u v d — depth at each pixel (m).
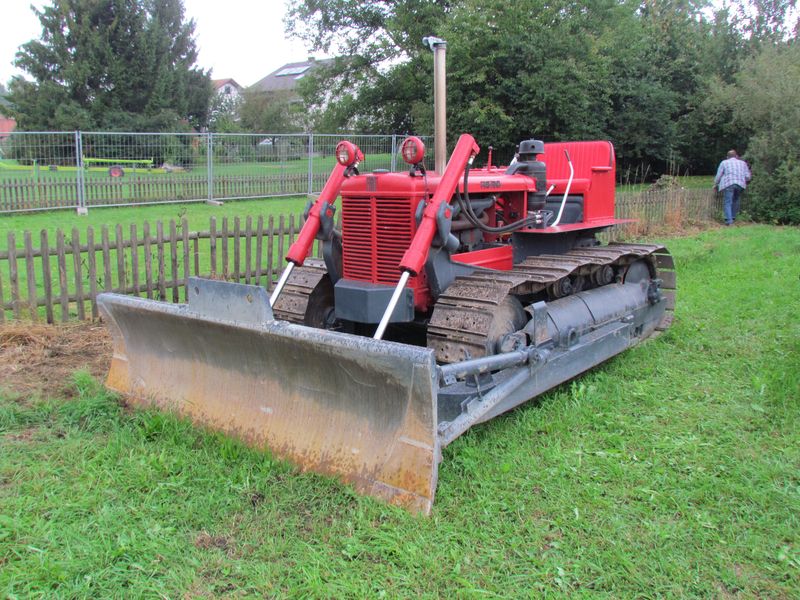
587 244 5.98
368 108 25.33
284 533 3.05
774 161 15.09
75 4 36.81
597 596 2.69
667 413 4.45
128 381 4.54
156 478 3.48
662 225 13.60
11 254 6.12
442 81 4.56
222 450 3.69
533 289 4.67
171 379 4.32
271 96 48.38
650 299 5.98
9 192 14.33
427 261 4.21
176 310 3.99
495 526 3.13
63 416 4.25
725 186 14.57
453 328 4.09
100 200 15.77
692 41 23.38
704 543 3.03
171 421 4.05
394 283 4.34
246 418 3.90
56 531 3.05
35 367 5.22
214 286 3.79
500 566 2.86
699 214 14.87
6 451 3.81
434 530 3.06
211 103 48.81
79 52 36.59
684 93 23.31
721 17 23.70
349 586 2.71
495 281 4.27
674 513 3.27
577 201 5.82
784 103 14.85
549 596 2.68
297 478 3.47
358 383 3.43
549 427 4.15
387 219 4.31
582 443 3.98
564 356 4.51
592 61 18.83
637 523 3.19
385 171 4.48
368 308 4.29
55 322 6.44
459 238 4.74
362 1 25.45
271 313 3.62
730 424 4.25
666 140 21.67
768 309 6.91
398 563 2.87
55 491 3.39
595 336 4.95
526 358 4.07
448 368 3.43
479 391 3.77
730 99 17.78
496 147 19.83
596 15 19.80
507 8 18.25
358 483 3.37
